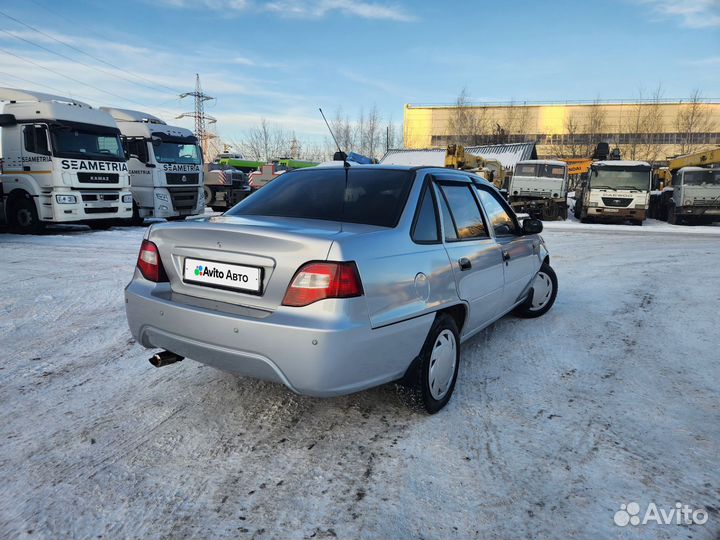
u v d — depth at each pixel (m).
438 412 2.96
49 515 2.00
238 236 2.46
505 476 2.33
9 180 11.39
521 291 4.40
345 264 2.28
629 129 57.75
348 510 2.07
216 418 2.83
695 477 2.34
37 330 4.35
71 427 2.69
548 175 20.55
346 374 2.30
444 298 2.90
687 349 4.17
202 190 15.66
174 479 2.26
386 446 2.57
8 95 11.20
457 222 3.31
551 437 2.69
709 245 12.10
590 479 2.31
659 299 5.99
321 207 2.99
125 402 3.01
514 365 3.75
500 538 1.93
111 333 4.32
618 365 3.78
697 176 18.52
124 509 2.05
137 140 13.75
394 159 32.25
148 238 2.84
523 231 4.28
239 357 2.35
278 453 2.49
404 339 2.58
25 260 7.80
